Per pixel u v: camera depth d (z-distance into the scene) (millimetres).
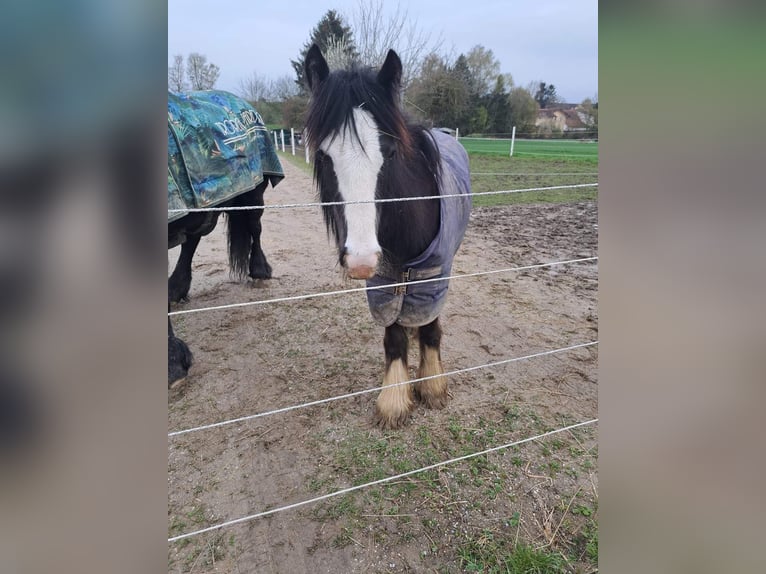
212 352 3154
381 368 2883
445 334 3234
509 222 6531
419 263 2031
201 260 5113
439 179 2123
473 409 2434
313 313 3717
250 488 1969
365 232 1736
